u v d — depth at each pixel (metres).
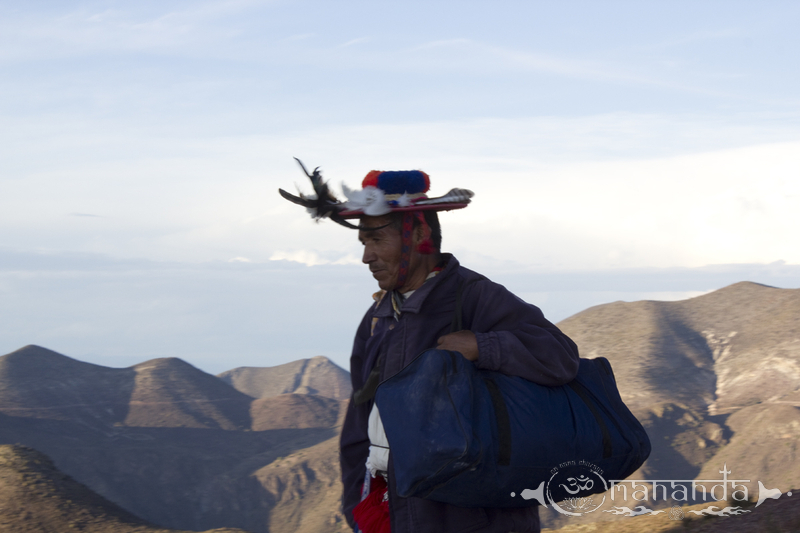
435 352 2.21
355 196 2.49
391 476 2.47
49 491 24.16
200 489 147.75
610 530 4.95
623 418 2.41
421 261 2.68
